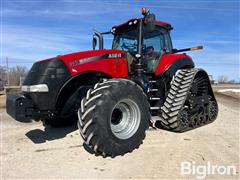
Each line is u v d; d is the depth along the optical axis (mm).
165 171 3102
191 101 4922
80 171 3141
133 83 3869
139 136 3766
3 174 3074
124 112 3811
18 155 3738
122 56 4438
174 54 5504
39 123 6078
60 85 3699
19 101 3518
